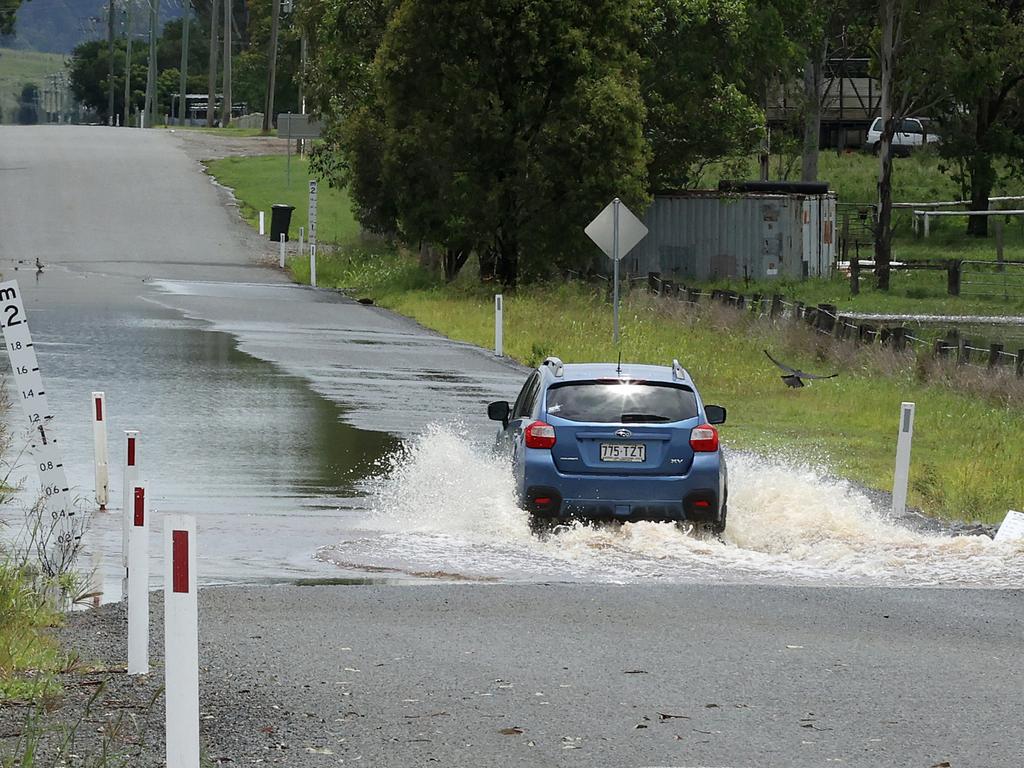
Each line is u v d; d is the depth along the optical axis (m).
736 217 166.38
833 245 173.62
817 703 24.89
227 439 59.03
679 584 36.28
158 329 99.50
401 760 21.38
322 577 36.41
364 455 56.06
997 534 44.19
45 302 115.38
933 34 167.38
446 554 39.59
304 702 24.50
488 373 83.94
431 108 140.62
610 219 90.94
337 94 157.75
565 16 137.62
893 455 62.34
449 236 141.38
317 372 81.12
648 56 159.25
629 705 24.58
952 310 141.62
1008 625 31.72
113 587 34.81
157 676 26.11
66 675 26.27
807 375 79.31
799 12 182.00
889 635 30.59
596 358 87.56
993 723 23.75
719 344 96.62
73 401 67.38
